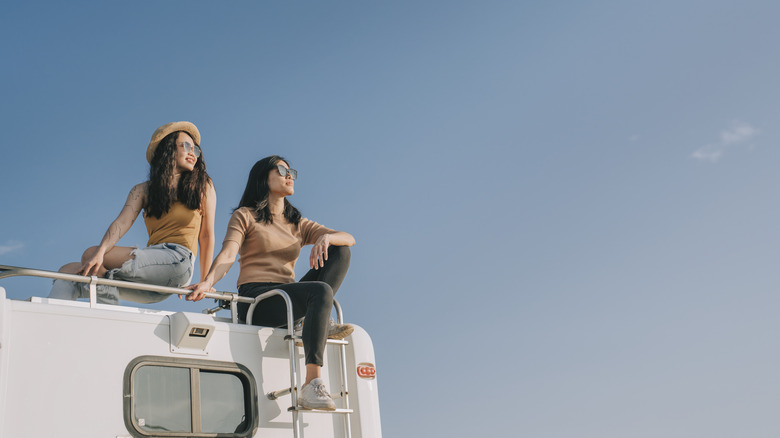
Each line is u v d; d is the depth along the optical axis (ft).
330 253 16.07
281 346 14.29
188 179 16.74
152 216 16.57
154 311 13.52
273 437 13.53
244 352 13.73
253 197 16.78
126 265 15.16
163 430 12.36
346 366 14.96
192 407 12.78
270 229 16.39
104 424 11.83
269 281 15.87
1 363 11.15
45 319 11.81
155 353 12.68
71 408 11.62
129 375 12.27
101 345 12.18
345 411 13.96
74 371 11.81
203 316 13.16
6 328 11.36
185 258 16.11
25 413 11.23
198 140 17.44
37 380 11.46
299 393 13.67
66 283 14.83
